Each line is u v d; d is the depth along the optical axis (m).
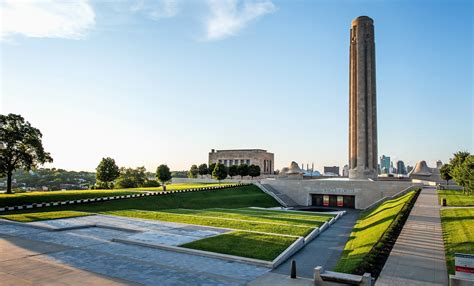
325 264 23.52
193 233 30.69
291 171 122.81
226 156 142.25
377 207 58.81
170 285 17.56
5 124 59.50
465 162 45.94
